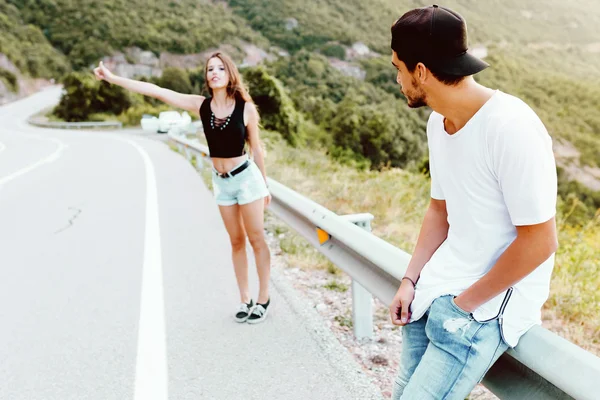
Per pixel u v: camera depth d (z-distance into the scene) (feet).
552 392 4.80
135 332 11.25
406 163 165.68
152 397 8.82
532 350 4.75
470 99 4.59
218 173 10.94
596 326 11.24
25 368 9.98
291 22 502.38
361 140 158.71
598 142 237.66
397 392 5.79
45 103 231.50
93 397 8.92
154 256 16.52
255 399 8.60
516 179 4.28
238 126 10.57
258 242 11.25
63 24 382.01
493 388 5.49
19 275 15.42
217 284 13.78
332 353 9.86
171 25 417.90
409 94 4.88
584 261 15.26
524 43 599.57
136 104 175.11
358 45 485.97
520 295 4.82
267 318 11.55
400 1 552.00
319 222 10.54
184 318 11.80
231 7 518.37
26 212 24.68
